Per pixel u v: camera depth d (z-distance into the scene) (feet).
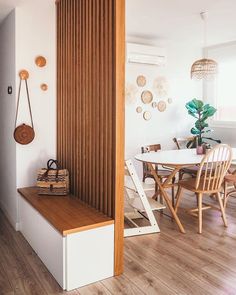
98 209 9.02
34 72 11.28
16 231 11.42
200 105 18.16
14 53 11.00
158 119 18.95
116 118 8.04
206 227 11.69
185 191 16.87
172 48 18.97
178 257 9.24
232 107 18.65
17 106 11.08
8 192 12.70
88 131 9.49
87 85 9.43
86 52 9.37
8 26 11.73
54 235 7.97
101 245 7.98
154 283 7.84
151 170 12.31
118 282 7.92
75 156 10.49
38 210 9.08
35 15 11.13
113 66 8.06
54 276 8.14
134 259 9.11
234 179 12.64
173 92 19.40
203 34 16.38
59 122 11.68
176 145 19.06
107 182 8.49
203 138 18.72
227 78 18.80
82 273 7.74
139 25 14.55
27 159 11.47
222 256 9.32
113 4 7.94
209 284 7.79
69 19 10.41
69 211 8.85
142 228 10.98
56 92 11.80
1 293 7.46
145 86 18.24
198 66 13.53
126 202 13.00
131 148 18.07
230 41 18.17
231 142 18.61
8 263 8.91
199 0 11.17
